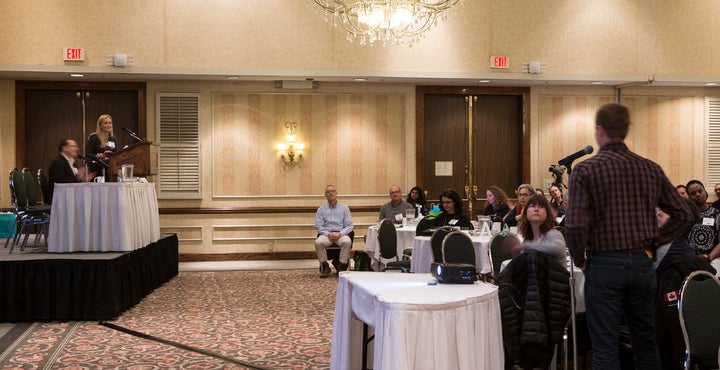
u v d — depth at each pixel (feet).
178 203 39.78
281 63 37.76
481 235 25.66
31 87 38.37
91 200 25.48
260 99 40.14
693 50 40.27
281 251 40.45
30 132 38.78
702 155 42.86
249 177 40.14
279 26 37.73
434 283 13.83
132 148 28.73
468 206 41.91
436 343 11.66
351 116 40.78
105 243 25.40
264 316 24.30
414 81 40.01
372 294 12.66
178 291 29.78
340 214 35.53
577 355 14.99
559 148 41.91
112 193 25.48
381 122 40.93
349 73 38.06
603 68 39.60
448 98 41.78
